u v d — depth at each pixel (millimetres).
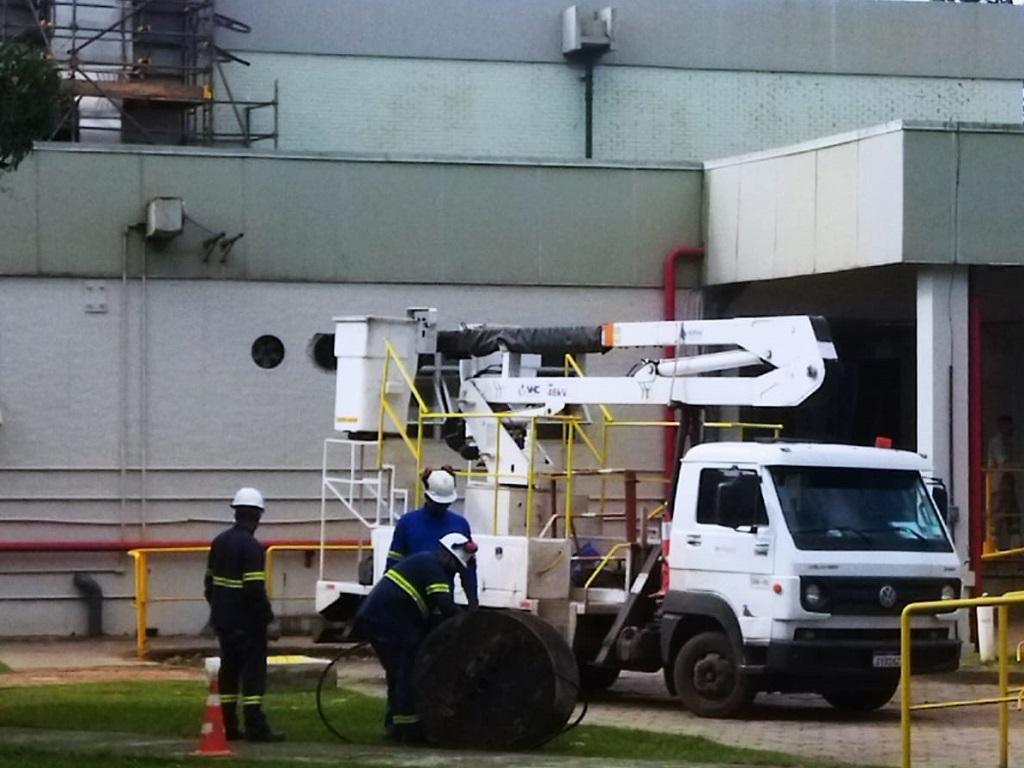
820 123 36500
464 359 21547
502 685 14047
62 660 22797
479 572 19391
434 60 35031
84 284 25766
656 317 27219
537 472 19906
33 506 25547
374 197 26625
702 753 14219
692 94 35938
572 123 35500
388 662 14312
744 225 26109
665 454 25359
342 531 26109
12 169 16172
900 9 37031
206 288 26156
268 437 26266
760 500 17172
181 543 25844
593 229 27109
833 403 29875
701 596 17469
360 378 21344
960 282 23031
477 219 26859
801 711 18219
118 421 25828
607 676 19500
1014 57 37594
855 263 23531
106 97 31078
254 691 14508
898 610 17172
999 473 28562
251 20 34156
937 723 17266
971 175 22781
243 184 26250
